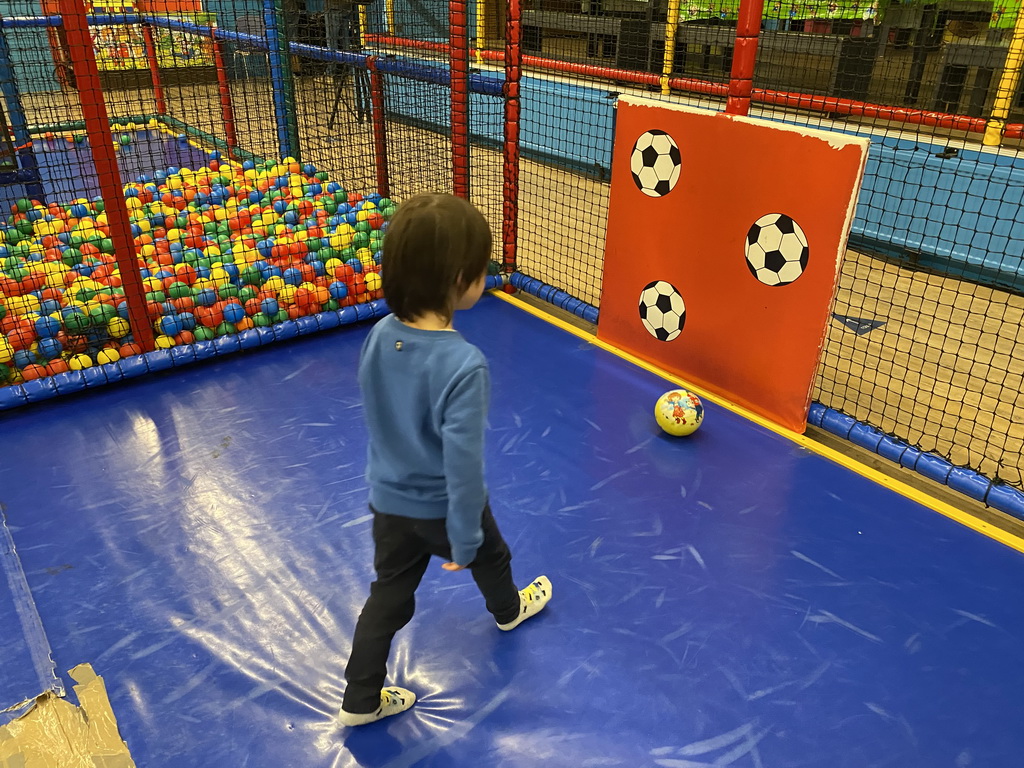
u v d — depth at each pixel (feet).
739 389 12.44
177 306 14.01
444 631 8.09
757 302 11.68
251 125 27.20
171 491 10.19
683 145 11.93
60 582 8.63
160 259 15.99
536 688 7.45
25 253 16.60
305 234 17.33
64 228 17.72
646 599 8.54
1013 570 9.07
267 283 15.03
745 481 10.60
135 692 7.31
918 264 19.57
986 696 7.43
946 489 10.69
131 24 29.30
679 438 11.56
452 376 5.26
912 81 20.21
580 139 27.14
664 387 13.06
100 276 15.17
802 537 9.53
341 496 10.14
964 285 18.40
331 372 13.43
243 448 11.15
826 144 10.08
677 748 6.87
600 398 12.66
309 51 21.84
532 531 9.54
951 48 19.40
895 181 18.11
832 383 13.57
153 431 11.56
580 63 26.94
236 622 8.14
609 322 14.46
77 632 7.98
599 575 8.87
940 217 18.88
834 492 10.41
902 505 10.16
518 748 6.87
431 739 6.95
